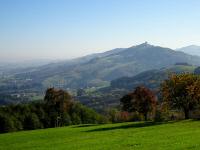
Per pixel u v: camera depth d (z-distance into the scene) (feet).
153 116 380.17
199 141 146.30
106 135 208.85
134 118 430.61
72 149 155.94
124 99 376.27
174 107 302.25
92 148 151.02
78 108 506.07
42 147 177.99
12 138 244.42
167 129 215.51
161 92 308.60
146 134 193.26
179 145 137.69
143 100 367.66
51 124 451.53
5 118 424.05
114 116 507.71
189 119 286.05
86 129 276.62
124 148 142.41
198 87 293.43
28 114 447.01
